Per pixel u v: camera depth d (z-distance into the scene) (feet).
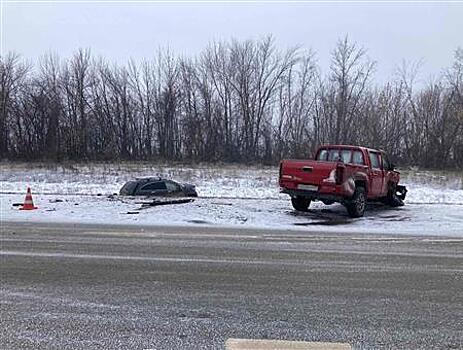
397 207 57.62
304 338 15.03
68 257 26.58
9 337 14.74
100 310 17.40
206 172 105.19
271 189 84.99
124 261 25.72
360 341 14.83
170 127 169.78
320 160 51.83
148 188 61.41
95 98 173.68
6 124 171.32
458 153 150.92
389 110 156.66
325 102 158.20
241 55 164.04
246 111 162.61
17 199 60.39
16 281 21.24
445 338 15.14
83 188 85.25
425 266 25.53
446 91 155.63
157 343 14.44
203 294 19.61
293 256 27.86
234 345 14.38
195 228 40.01
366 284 21.59
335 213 50.52
